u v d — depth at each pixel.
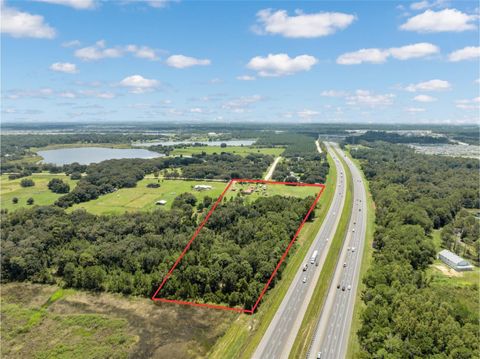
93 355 132.75
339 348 124.50
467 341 114.12
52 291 177.62
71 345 138.88
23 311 160.62
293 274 177.62
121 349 135.50
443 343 115.38
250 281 165.12
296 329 135.75
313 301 153.12
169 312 157.25
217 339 139.00
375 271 162.50
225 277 164.00
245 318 149.12
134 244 195.12
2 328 149.50
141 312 158.38
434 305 128.75
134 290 172.62
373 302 140.50
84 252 188.62
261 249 182.00
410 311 127.75
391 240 196.12
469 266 185.00
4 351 136.38
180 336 141.75
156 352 133.75
